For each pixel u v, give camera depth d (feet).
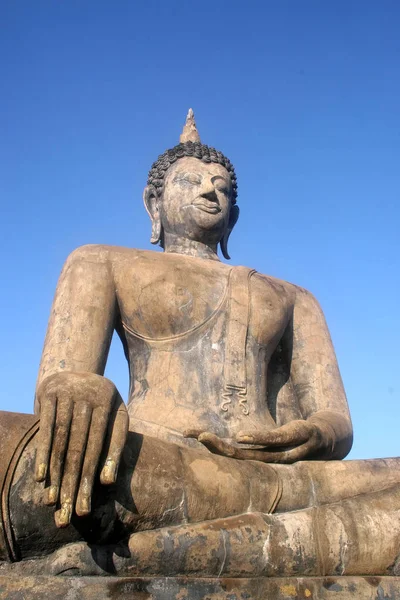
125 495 15.69
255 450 18.71
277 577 16.10
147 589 14.94
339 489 18.38
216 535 15.92
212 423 20.48
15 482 14.80
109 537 15.48
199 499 16.53
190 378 21.21
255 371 21.90
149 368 21.63
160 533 15.72
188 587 15.25
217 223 25.00
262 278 23.65
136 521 15.76
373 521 17.03
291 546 16.33
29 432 15.33
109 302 22.03
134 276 22.11
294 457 19.24
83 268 22.20
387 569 16.84
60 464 14.89
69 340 21.06
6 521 14.55
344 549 16.58
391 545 16.89
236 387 21.25
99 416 15.61
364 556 16.66
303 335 23.89
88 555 15.05
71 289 21.88
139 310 21.94
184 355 21.57
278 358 23.93
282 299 23.41
